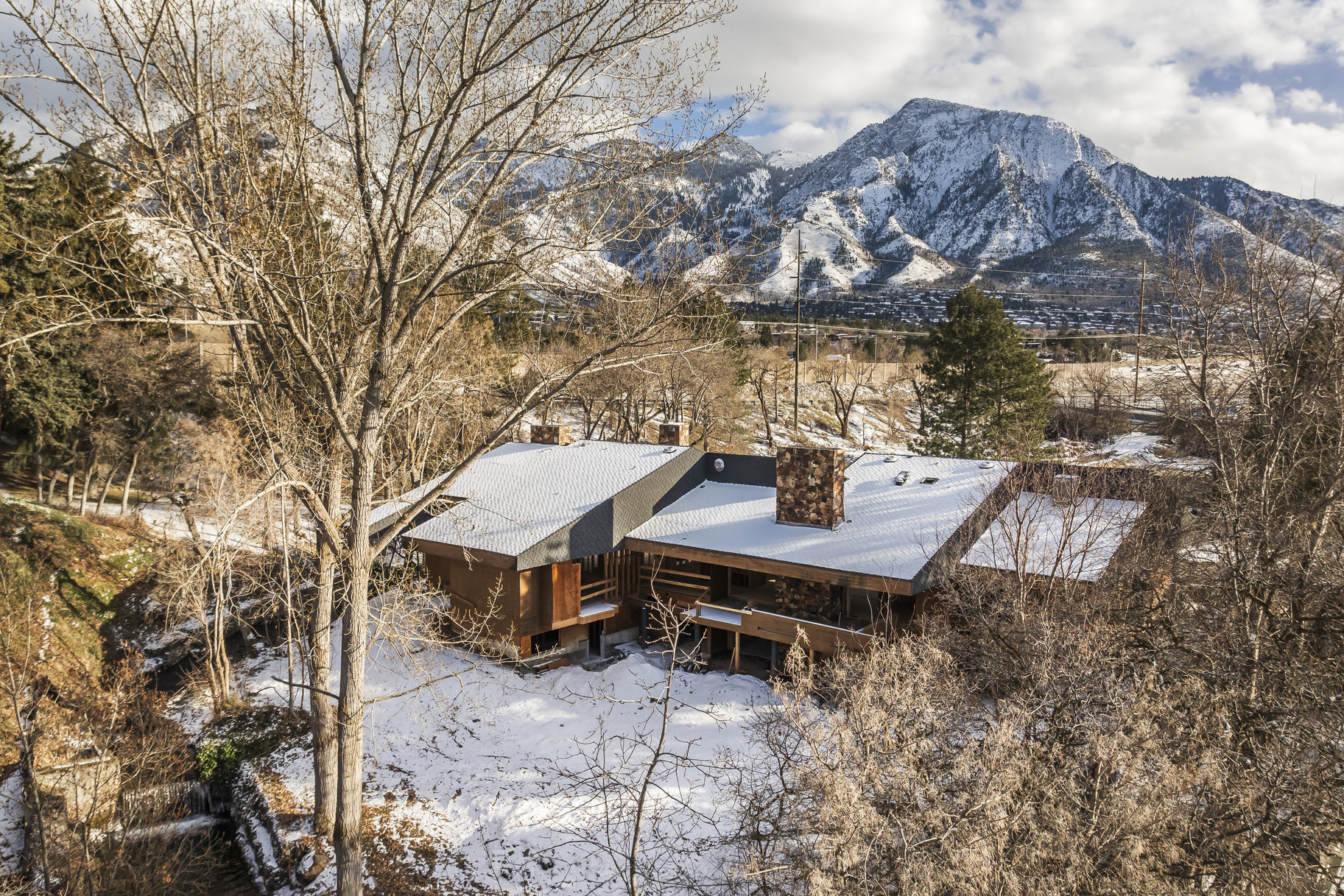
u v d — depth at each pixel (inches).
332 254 547.2
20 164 1079.6
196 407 1269.7
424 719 780.6
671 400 1795.0
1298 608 659.4
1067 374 2704.2
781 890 408.2
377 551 511.8
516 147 473.1
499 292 540.4
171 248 501.0
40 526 1127.0
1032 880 358.6
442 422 1128.2
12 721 773.9
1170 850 390.9
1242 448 784.3
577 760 694.5
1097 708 462.3
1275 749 481.4
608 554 955.3
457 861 587.5
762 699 778.2
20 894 559.2
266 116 510.0
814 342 3304.6
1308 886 432.5
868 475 992.2
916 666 471.8
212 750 766.5
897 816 386.6
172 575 815.1
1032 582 664.4
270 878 598.5
